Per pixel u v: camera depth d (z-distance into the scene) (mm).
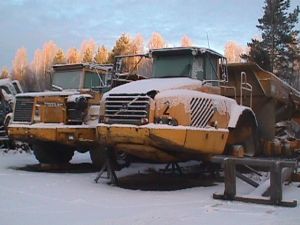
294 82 33125
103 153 12180
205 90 10156
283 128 13305
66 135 11727
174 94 8922
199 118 9172
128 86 9461
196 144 8992
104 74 13562
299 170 11133
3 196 8125
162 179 10844
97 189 9156
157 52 10781
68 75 13422
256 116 12312
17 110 12492
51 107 12117
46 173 11641
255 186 8523
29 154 16781
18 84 18344
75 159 15469
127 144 9125
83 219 6523
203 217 6734
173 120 8789
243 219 6633
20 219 6465
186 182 10461
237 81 12094
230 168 8125
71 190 8930
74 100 11922
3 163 13969
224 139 9727
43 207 7281
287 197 8398
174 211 7121
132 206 7492
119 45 48406
